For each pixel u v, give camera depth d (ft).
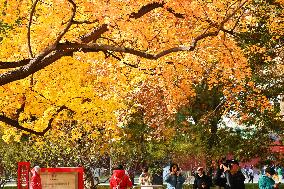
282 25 57.67
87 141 70.85
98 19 32.12
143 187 68.85
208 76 46.65
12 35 45.78
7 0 38.75
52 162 79.30
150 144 97.19
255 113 73.61
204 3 37.09
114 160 88.22
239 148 79.71
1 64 35.42
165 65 44.16
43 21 40.60
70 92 49.19
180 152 102.58
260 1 57.31
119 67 44.70
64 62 46.06
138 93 59.06
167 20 38.32
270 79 74.02
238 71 40.55
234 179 51.96
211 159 87.51
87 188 75.20
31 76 47.29
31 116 53.26
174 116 87.04
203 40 40.50
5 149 95.91
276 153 79.36
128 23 33.01
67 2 35.19
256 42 60.90
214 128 92.63
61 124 64.23
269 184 48.44
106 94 49.96
